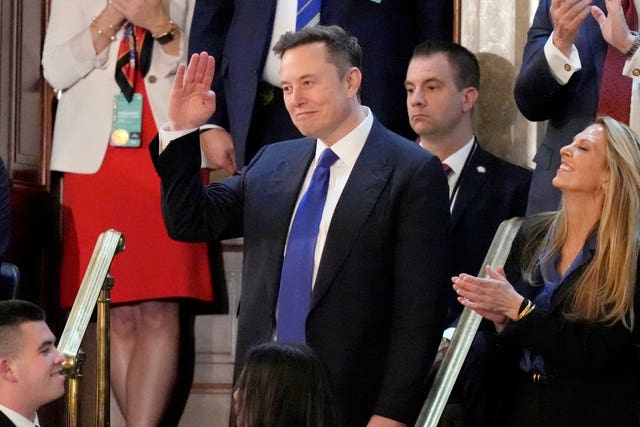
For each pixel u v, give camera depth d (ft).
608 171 28.99
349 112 30.78
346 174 30.81
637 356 28.19
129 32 41.29
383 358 29.99
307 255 30.27
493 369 29.71
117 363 40.50
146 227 40.52
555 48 33.35
